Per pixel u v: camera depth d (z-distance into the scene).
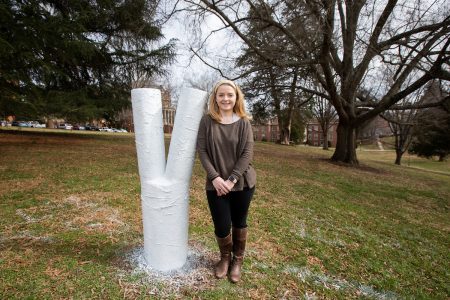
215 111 2.34
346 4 10.79
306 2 9.30
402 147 24.41
